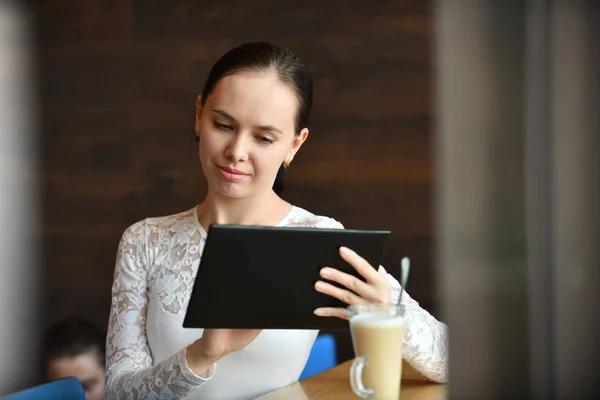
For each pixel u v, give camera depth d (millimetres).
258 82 1326
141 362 1460
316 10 3387
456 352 328
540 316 354
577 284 420
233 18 3439
